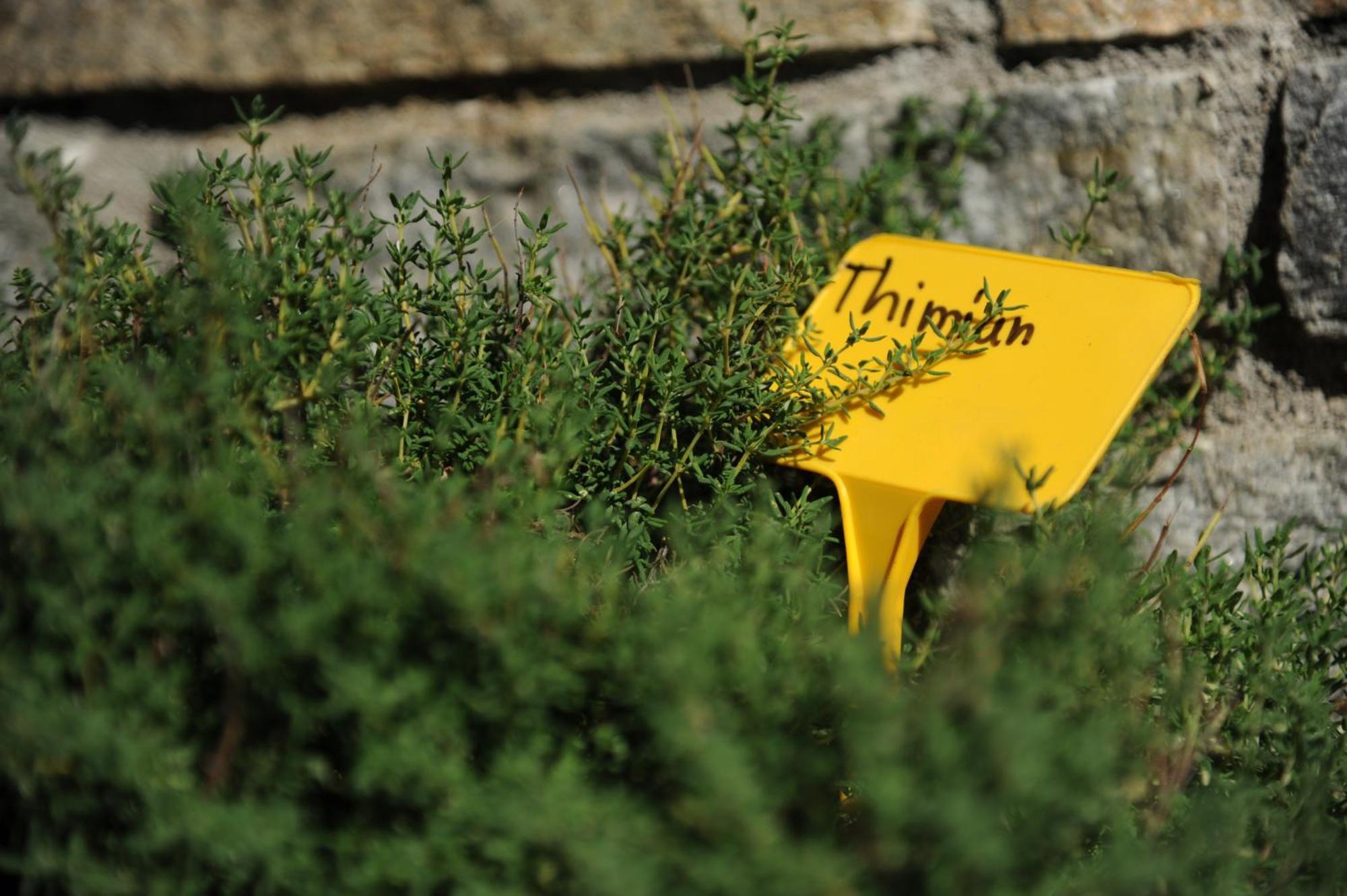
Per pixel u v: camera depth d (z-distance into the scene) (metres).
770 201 0.91
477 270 0.88
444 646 0.79
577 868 0.77
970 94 0.94
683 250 0.90
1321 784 0.82
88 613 0.79
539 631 0.80
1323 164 0.90
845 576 0.89
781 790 0.78
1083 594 0.82
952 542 0.90
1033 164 0.94
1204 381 0.88
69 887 0.79
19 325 0.88
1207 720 0.84
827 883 0.76
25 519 0.79
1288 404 0.92
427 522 0.80
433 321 0.88
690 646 0.78
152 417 0.80
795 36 0.92
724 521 0.85
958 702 0.78
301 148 0.88
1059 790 0.77
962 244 0.90
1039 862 0.79
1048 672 0.80
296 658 0.79
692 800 0.77
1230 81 0.92
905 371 0.87
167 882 0.78
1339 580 0.91
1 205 0.98
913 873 0.77
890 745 0.77
